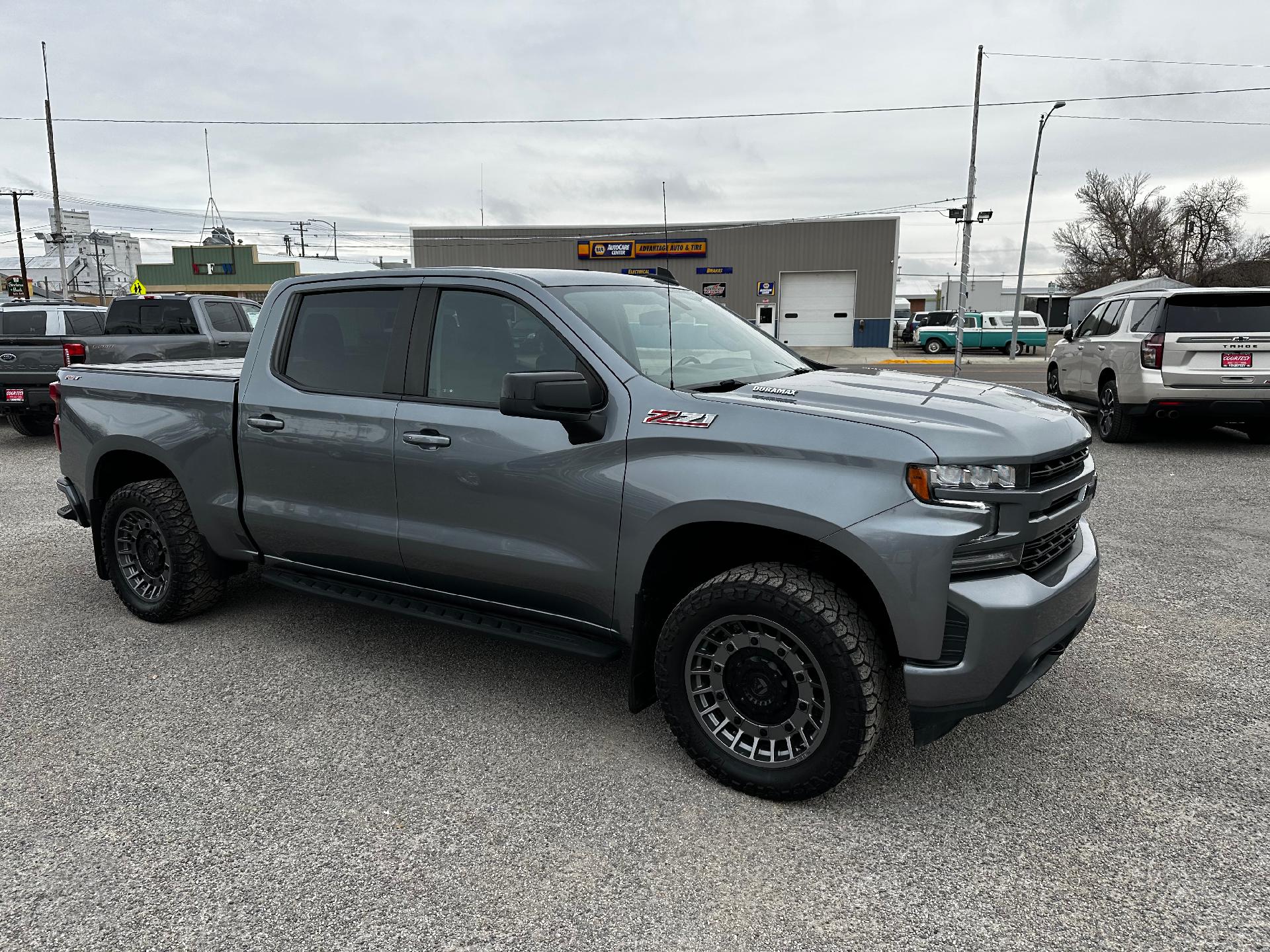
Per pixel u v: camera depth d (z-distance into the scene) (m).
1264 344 8.60
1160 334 8.92
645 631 3.09
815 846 2.64
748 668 2.87
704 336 3.67
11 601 4.91
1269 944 2.21
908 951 2.20
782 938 2.25
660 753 3.22
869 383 3.30
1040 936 2.25
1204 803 2.85
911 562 2.55
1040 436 2.75
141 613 4.53
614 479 3.00
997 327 35.72
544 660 4.09
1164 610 4.61
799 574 2.79
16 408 10.19
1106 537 6.00
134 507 4.42
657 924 2.31
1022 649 2.63
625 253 37.78
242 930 2.29
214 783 3.01
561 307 3.26
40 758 3.18
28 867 2.55
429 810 2.84
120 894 2.43
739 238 37.16
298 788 2.98
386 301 3.67
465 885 2.47
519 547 3.27
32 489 8.05
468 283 3.47
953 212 23.92
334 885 2.47
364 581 3.87
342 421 3.66
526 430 3.20
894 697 3.64
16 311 13.27
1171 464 8.62
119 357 10.71
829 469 2.67
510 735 3.35
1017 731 3.34
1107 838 2.67
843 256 36.78
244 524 4.08
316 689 3.76
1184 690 3.68
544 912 2.36
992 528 2.61
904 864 2.55
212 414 4.09
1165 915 2.32
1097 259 60.16
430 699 3.67
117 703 3.63
